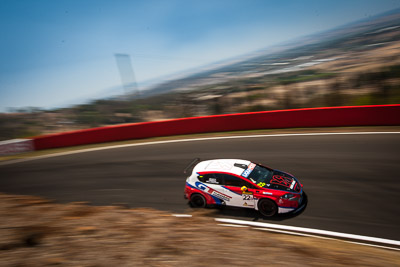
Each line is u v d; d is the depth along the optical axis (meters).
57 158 14.82
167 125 16.95
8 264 4.63
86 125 22.00
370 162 10.12
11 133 21.31
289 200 7.29
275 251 5.24
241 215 7.68
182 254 4.98
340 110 14.52
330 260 4.93
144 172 11.28
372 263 4.89
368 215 7.16
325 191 8.48
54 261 4.72
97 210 7.37
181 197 9.00
